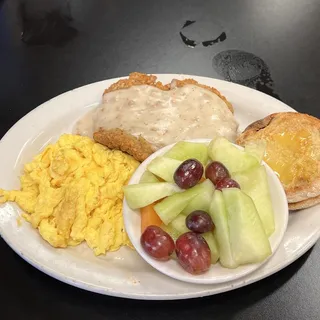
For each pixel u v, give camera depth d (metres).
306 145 0.29
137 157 0.30
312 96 0.37
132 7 0.45
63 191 0.28
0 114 0.36
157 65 0.40
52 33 0.43
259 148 0.27
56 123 0.33
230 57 0.41
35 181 0.29
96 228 0.27
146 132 0.30
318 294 0.26
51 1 0.46
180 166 0.24
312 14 0.45
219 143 0.26
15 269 0.27
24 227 0.27
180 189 0.24
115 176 0.29
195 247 0.22
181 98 0.32
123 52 0.41
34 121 0.32
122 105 0.32
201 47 0.42
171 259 0.23
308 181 0.27
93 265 0.25
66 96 0.34
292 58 0.41
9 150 0.31
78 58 0.41
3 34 0.43
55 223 0.28
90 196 0.28
